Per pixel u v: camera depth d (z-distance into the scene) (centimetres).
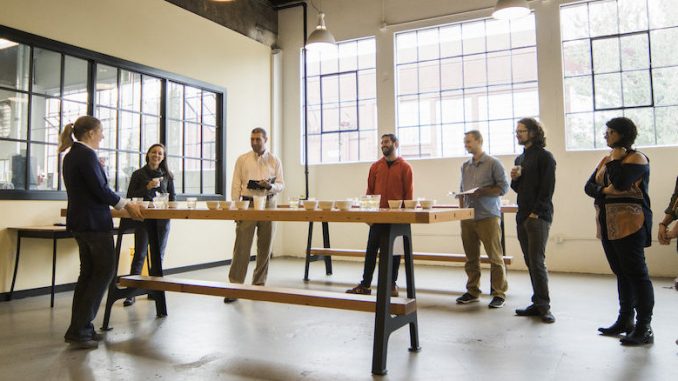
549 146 580
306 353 259
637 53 552
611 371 226
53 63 453
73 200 270
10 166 420
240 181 440
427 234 640
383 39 689
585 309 360
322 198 722
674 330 296
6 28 407
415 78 678
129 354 258
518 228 347
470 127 642
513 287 461
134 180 414
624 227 264
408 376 223
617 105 559
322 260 693
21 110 427
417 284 481
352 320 332
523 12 453
